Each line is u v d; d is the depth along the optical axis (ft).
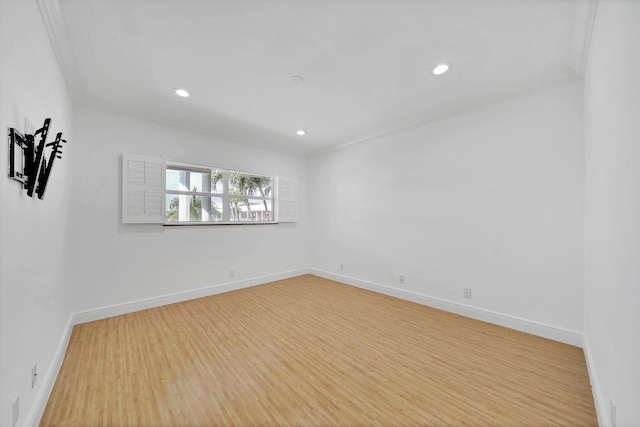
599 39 5.04
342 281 15.06
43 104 5.34
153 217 10.91
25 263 4.32
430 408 5.11
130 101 9.51
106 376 6.15
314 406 5.17
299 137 13.74
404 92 8.91
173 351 7.32
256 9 5.36
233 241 13.71
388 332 8.55
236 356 7.07
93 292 9.58
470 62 7.25
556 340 7.88
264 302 11.63
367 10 5.42
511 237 8.87
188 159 12.23
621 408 3.63
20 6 4.11
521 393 5.53
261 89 8.75
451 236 10.44
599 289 5.28
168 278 11.45
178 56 6.94
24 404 4.18
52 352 6.03
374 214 13.51
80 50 6.60
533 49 6.64
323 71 7.70
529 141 8.52
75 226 9.23
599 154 5.27
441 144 10.81
